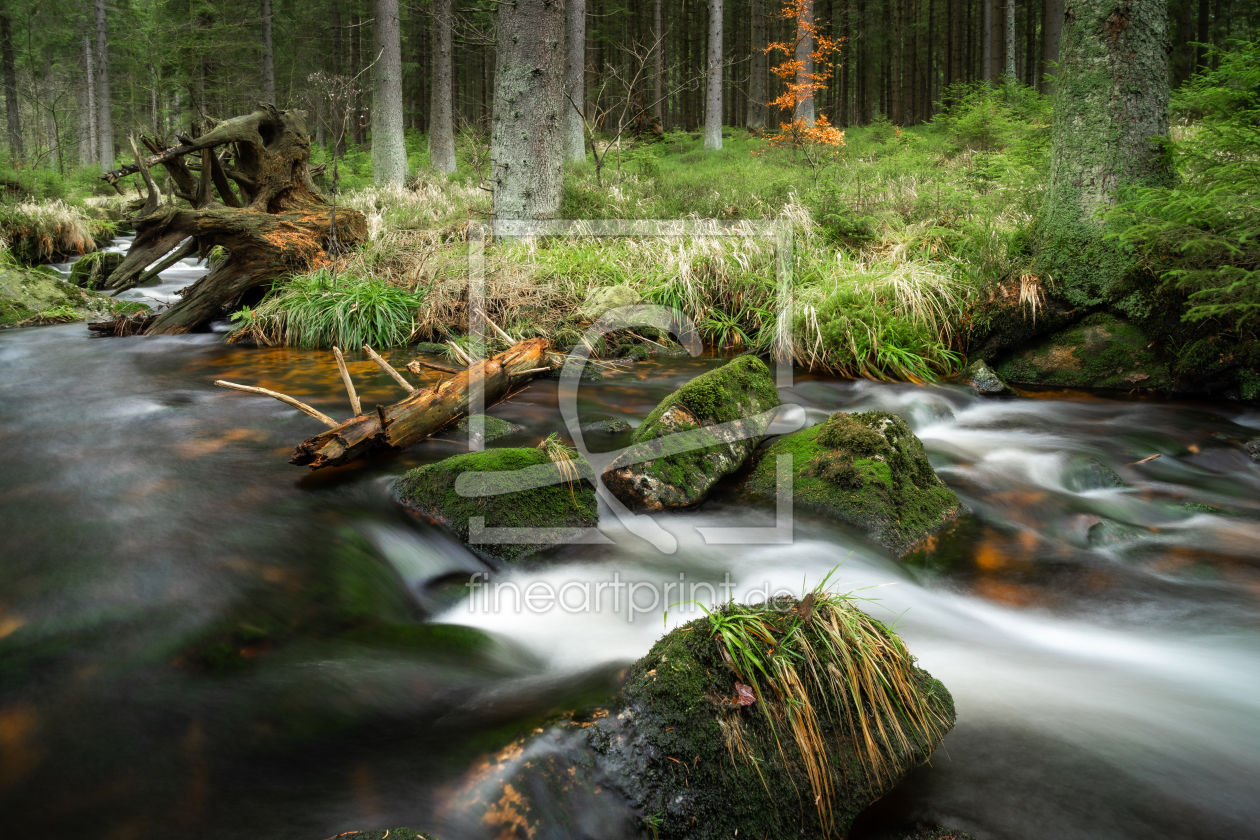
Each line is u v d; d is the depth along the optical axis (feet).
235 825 6.79
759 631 8.28
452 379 19.26
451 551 13.20
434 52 77.00
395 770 7.55
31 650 8.93
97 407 19.83
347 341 27.84
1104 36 23.15
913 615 12.09
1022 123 47.29
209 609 10.05
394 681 9.18
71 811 6.88
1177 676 10.51
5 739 7.59
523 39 36.19
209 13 102.22
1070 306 24.64
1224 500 16.65
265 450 16.72
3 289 33.63
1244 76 20.06
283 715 8.32
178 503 13.41
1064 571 13.52
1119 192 23.54
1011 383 25.41
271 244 30.40
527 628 11.25
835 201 33.99
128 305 35.83
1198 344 22.47
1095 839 7.68
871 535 14.23
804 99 69.77
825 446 16.19
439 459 16.38
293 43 118.01
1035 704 9.77
